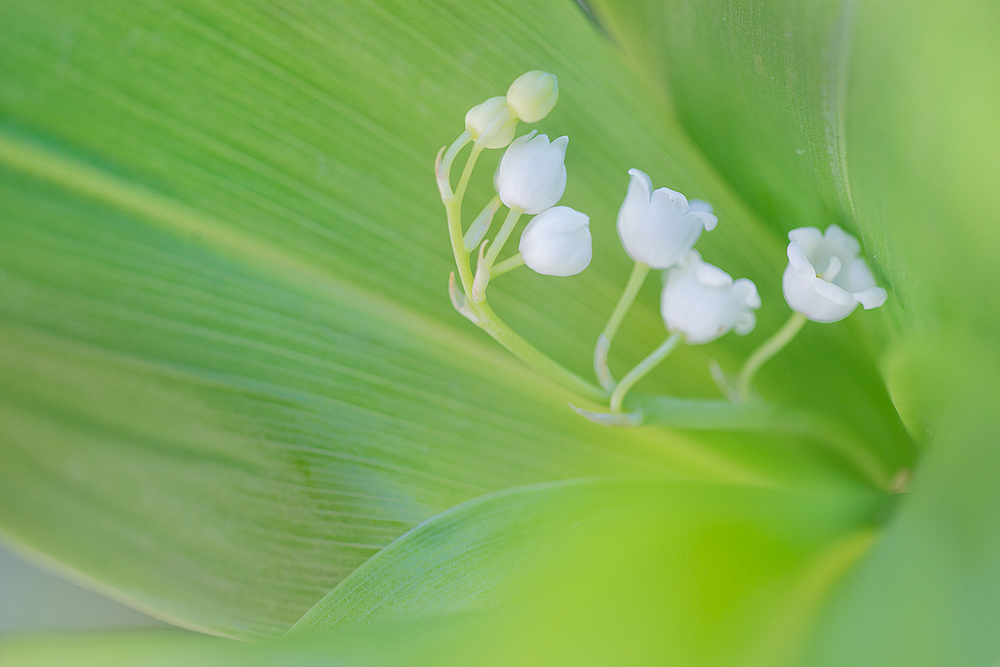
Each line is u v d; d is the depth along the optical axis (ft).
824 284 0.62
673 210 0.62
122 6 0.68
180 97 0.68
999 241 0.56
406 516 0.70
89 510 0.69
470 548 0.61
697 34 0.67
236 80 0.69
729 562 0.57
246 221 0.70
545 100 0.60
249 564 0.69
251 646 0.53
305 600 0.70
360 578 0.62
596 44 0.71
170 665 0.53
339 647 0.54
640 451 0.71
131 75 0.68
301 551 0.70
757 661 0.54
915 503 0.55
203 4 0.68
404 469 0.70
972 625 0.53
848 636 0.54
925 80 0.56
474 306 0.62
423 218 0.70
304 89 0.69
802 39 0.60
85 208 0.69
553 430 0.71
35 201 0.68
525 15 0.71
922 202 0.57
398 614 0.61
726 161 0.70
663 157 0.71
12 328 0.69
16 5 0.67
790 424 0.66
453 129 0.70
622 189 0.71
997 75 0.55
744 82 0.66
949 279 0.58
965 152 0.56
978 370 0.57
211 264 0.70
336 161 0.70
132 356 0.69
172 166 0.69
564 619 0.55
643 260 0.62
